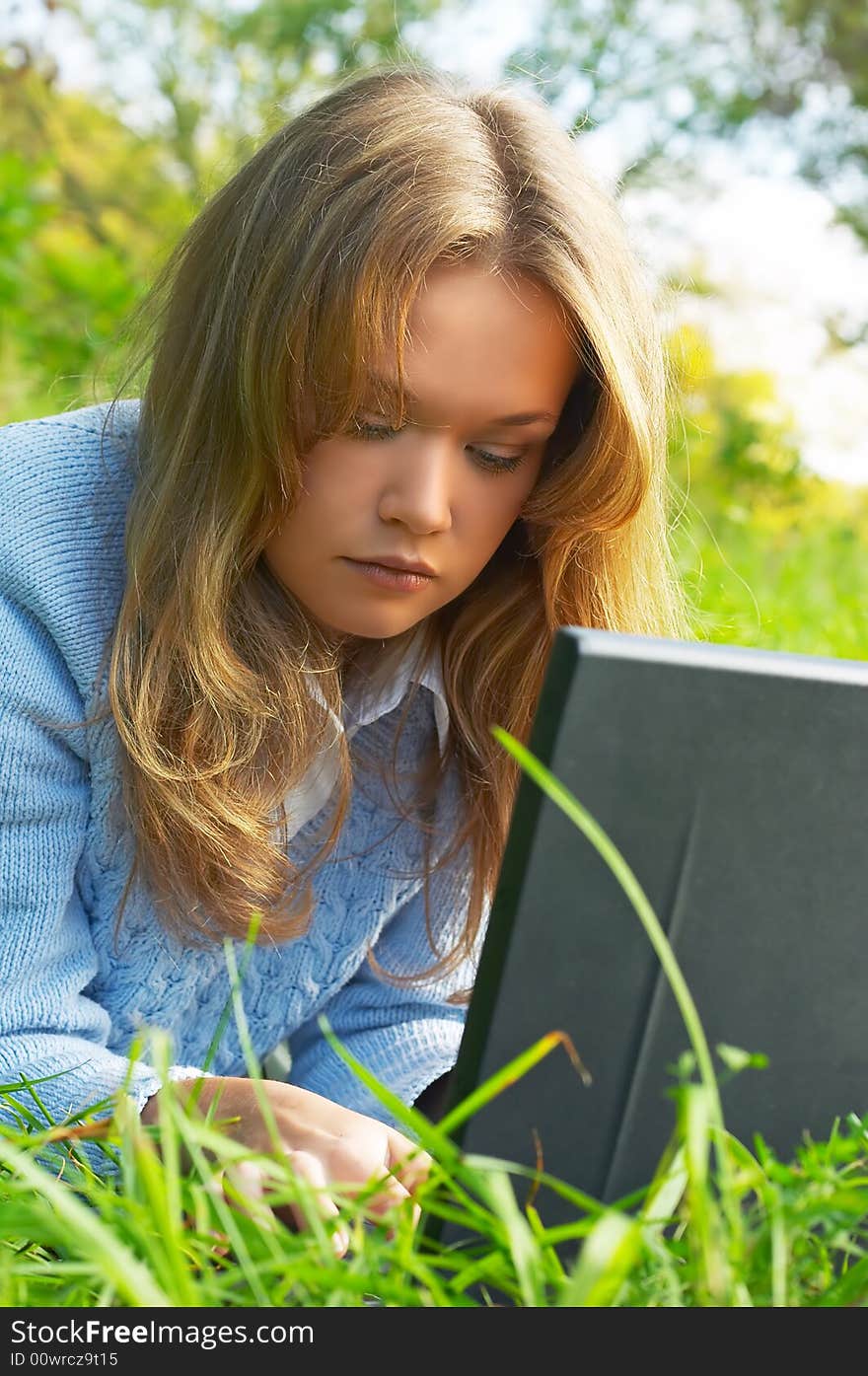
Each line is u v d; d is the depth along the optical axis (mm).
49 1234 759
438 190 1188
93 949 1448
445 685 1494
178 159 9008
